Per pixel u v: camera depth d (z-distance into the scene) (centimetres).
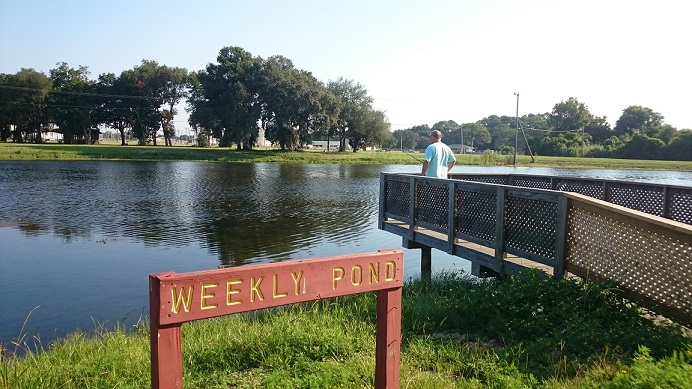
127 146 8738
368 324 605
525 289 616
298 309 695
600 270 604
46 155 6166
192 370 484
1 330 834
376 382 343
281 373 452
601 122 11894
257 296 280
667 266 527
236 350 523
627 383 382
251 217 2023
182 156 6650
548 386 410
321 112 7938
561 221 654
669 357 424
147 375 479
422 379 432
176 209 2211
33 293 1035
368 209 2275
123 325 835
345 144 9506
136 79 9312
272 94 7781
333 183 3631
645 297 548
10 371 491
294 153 7669
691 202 819
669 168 6450
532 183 1169
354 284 316
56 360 562
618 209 573
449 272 1052
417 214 996
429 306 659
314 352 509
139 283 1109
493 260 777
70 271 1195
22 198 2481
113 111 9519
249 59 8262
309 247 1475
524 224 726
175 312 256
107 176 3850
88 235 1625
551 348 497
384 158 7319
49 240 1545
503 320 572
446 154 1030
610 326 512
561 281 609
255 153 7475
